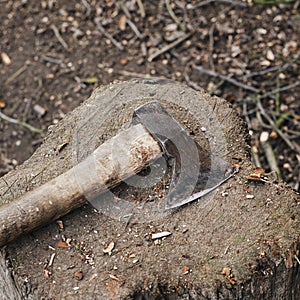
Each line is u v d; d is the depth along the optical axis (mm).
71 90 6336
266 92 6109
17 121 6168
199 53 6422
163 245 3408
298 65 6270
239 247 3365
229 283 3252
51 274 3336
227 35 6516
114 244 3428
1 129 6164
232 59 6348
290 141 5805
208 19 6629
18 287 3367
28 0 6934
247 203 3516
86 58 6516
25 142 6074
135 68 6395
